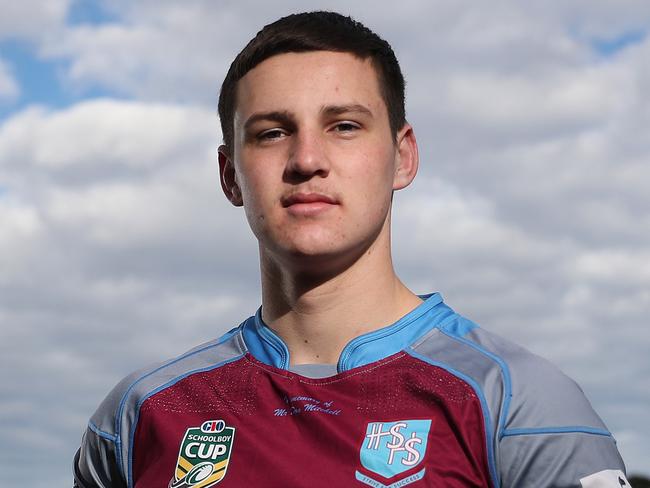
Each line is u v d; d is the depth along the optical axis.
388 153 3.24
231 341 3.42
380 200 3.18
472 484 2.92
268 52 3.24
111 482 3.40
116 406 3.38
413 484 2.88
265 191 3.15
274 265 3.27
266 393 3.16
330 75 3.17
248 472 3.01
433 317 3.27
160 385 3.33
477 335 3.22
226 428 3.12
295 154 3.10
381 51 3.31
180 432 3.18
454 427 2.96
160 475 3.13
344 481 2.92
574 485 2.95
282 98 3.16
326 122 3.15
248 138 3.21
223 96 3.44
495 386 3.01
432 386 3.03
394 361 3.13
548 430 2.97
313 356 3.22
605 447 3.03
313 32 3.22
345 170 3.12
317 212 3.10
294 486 2.94
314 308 3.21
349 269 3.20
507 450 2.96
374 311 3.22
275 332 3.29
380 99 3.24
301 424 3.05
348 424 3.00
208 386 3.27
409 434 2.96
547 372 3.08
